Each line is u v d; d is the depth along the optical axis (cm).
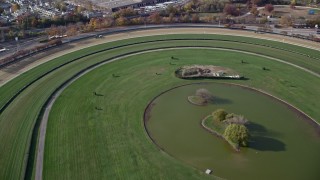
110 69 13950
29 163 8681
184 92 12450
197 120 10869
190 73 13500
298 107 11600
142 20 19500
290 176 8669
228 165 8956
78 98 11762
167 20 19575
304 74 13775
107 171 8531
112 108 11256
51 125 10244
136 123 10544
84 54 15275
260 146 9694
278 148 9638
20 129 9994
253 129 10438
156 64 14475
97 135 9875
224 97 12194
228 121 10369
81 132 9975
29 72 13462
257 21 19975
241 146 9619
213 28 18988
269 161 9144
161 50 15912
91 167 8638
